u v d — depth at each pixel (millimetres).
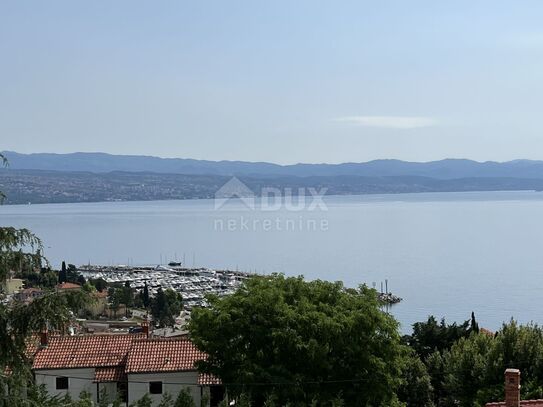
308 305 51188
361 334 50312
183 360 55625
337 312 50875
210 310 51875
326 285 55125
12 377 27094
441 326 81062
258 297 50969
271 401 43438
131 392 53969
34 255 28516
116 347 57938
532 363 53250
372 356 49281
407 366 64000
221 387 54688
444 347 78750
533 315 188125
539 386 49938
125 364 55625
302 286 55031
